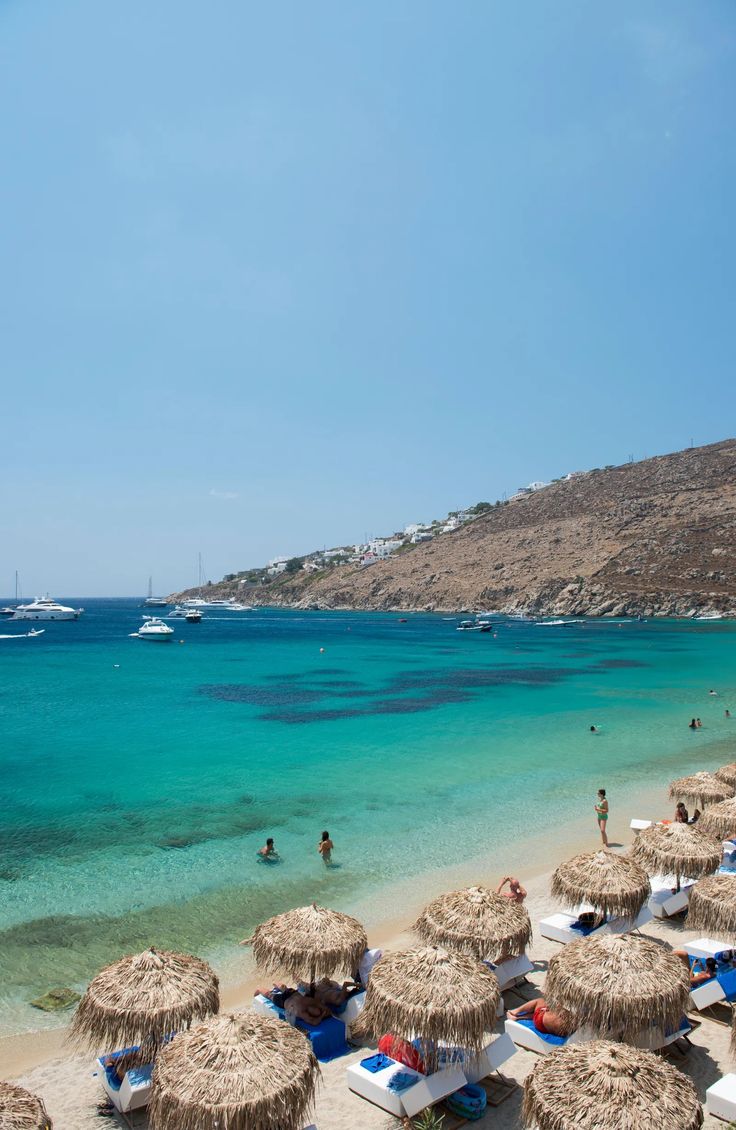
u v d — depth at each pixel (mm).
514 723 35625
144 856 17812
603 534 163375
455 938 10617
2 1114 6688
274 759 27875
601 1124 6320
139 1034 8352
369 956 11023
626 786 24188
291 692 46656
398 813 21281
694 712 38875
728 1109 8008
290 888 15969
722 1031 10133
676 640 90375
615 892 12062
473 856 17875
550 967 9375
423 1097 8273
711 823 17062
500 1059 8930
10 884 16109
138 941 13570
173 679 53594
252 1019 7621
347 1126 8234
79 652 78500
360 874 16750
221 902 15258
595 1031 8578
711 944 12055
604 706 40875
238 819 20672
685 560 139625
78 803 22094
